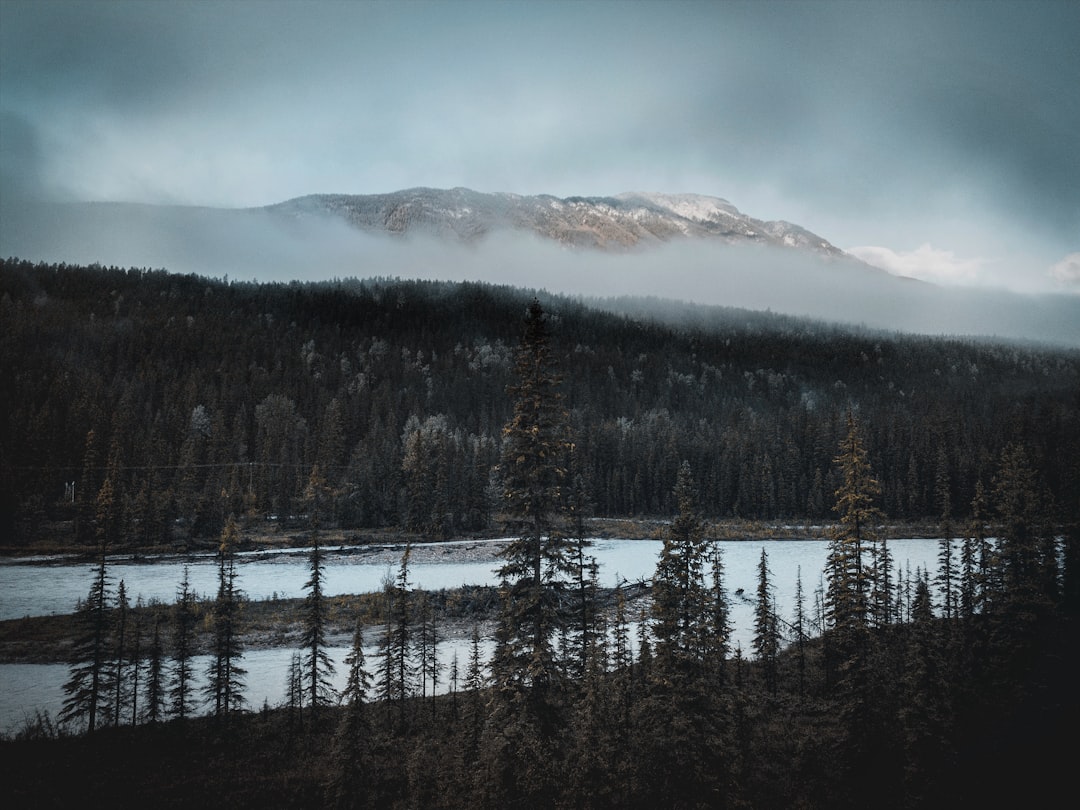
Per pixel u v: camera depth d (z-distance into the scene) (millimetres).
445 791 36031
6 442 151250
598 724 30656
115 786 40500
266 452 163000
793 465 161375
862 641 34875
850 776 31969
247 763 44219
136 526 122812
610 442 177500
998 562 46719
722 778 30000
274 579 98875
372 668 64500
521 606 24844
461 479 145000
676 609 31594
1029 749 31969
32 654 66562
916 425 177125
